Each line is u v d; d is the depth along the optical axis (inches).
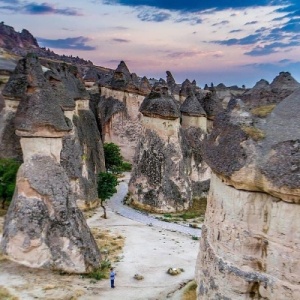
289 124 634.8
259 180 617.9
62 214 1008.2
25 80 1502.2
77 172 1542.8
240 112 701.9
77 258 1002.7
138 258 1157.1
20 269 976.3
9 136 1503.4
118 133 2544.3
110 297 893.8
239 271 644.1
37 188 1003.3
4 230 1056.2
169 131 1689.2
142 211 1647.4
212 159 711.1
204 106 2010.3
